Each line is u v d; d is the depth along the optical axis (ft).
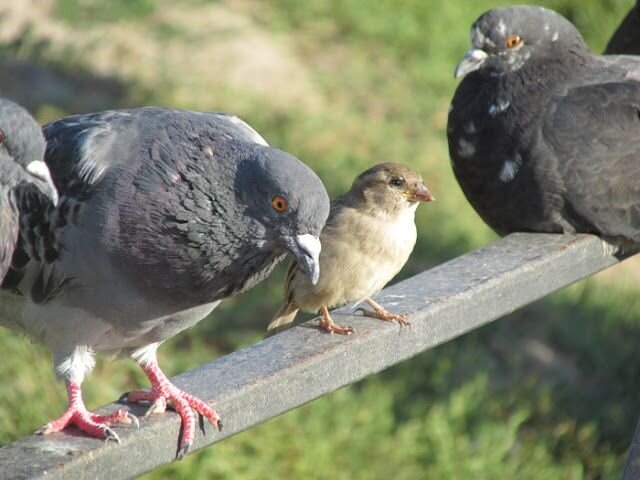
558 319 51.78
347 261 29.66
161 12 65.87
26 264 26.37
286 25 68.80
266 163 24.94
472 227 56.29
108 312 26.22
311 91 63.52
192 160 25.25
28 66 56.95
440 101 66.39
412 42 70.03
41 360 40.14
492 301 28.40
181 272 25.48
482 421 43.70
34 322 26.96
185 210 25.08
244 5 69.77
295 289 30.37
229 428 24.23
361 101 64.03
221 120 26.53
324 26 69.67
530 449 43.65
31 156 24.72
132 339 27.14
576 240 32.09
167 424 23.88
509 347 49.70
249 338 45.21
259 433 39.93
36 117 53.52
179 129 25.80
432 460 41.55
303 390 24.94
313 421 41.06
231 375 24.52
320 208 25.00
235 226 25.20
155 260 25.32
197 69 61.67
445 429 42.52
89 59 59.77
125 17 63.62
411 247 30.89
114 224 25.25
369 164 58.18
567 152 34.24
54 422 24.56
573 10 74.43
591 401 47.29
